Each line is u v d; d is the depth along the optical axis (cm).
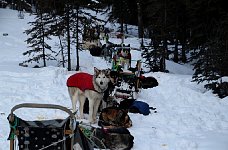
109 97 1049
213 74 1420
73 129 490
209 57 1439
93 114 907
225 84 1367
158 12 2206
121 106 1062
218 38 1479
